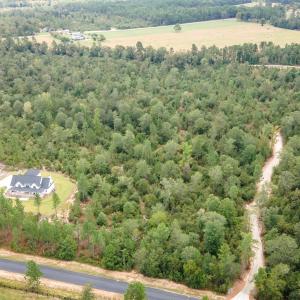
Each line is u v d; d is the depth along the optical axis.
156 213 137.88
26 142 192.88
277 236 128.25
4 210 140.75
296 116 197.00
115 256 125.88
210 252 126.81
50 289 117.00
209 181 161.25
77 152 183.75
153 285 119.88
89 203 153.62
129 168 171.38
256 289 116.56
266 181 165.62
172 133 194.12
